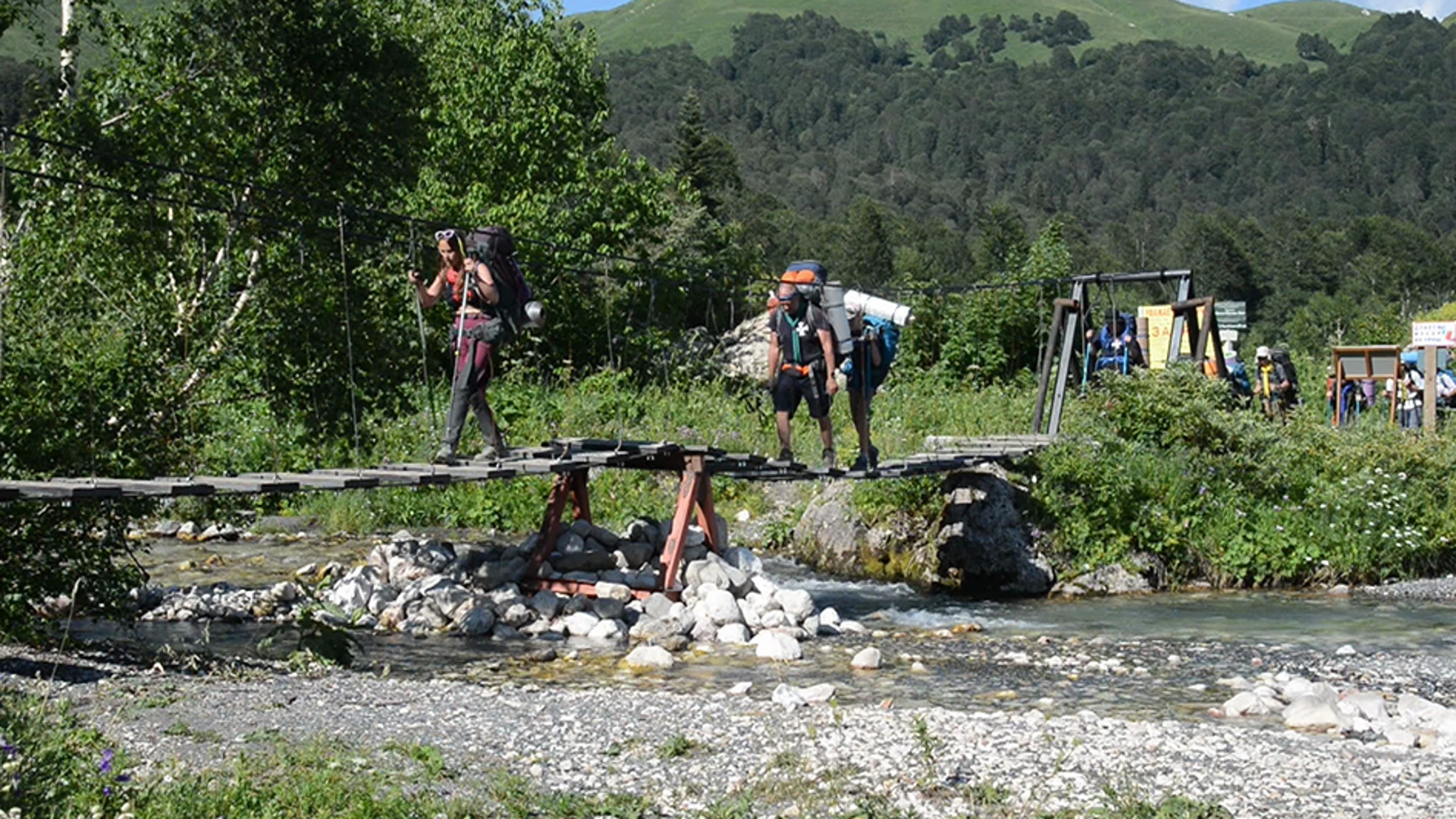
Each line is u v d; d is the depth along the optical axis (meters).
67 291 13.11
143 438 12.20
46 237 13.45
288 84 15.76
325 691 9.36
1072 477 17.62
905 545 17.56
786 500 21.58
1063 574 16.86
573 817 6.59
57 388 11.45
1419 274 133.75
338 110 15.80
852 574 17.88
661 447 14.04
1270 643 13.02
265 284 15.40
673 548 14.12
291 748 7.45
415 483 11.57
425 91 17.59
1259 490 18.34
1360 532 17.72
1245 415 18.89
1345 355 27.59
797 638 13.11
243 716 8.28
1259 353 26.55
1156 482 17.80
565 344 33.09
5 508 10.91
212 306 15.03
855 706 9.97
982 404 27.16
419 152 17.61
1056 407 20.53
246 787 6.42
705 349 33.84
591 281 33.59
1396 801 6.89
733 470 14.85
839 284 14.88
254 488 10.68
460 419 12.28
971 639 13.24
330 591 14.77
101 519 11.84
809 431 24.92
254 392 15.62
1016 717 9.01
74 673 9.59
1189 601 16.02
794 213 147.88
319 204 15.73
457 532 20.55
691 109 74.38
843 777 7.28
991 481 17.44
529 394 26.27
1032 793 7.00
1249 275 132.75
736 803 6.84
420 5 34.56
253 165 15.49
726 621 13.28
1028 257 34.47
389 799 6.45
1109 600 16.14
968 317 32.97
